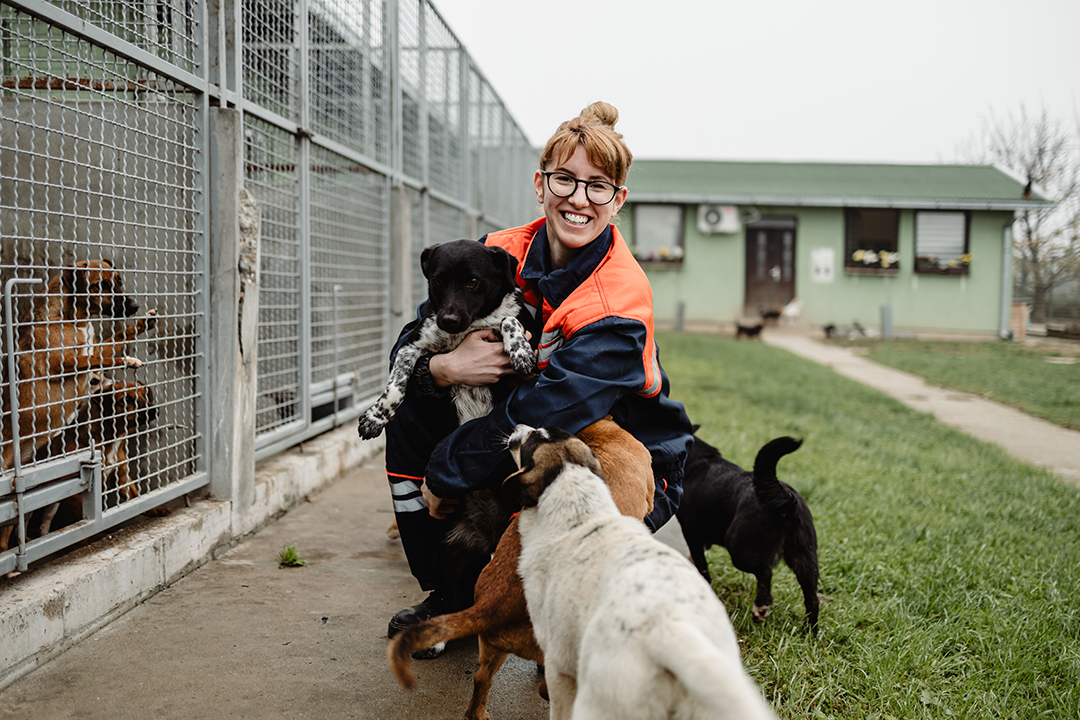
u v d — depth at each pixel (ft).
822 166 92.43
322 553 12.87
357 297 19.92
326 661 9.21
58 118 10.89
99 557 9.92
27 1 8.25
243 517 13.21
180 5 11.39
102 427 10.13
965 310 78.43
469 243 9.48
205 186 11.92
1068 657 10.28
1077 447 28.14
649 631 5.39
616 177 8.87
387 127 20.58
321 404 18.37
